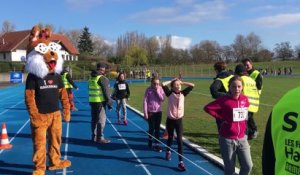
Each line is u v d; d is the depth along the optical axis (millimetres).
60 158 9109
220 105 5844
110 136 11906
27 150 10102
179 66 82062
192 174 7691
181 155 8000
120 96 14359
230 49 107938
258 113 16188
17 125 14500
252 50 107125
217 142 10172
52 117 7910
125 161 8812
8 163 8812
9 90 36531
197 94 27688
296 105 2311
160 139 11008
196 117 15117
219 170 7906
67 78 17922
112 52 112438
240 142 5824
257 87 10000
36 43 7711
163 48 101438
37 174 7645
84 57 91125
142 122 14875
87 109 19828
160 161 8734
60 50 8117
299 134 2264
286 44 107000
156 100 9828
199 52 103688
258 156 8516
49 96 7785
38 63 7559
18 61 70188
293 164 2279
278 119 2379
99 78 10711
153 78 9828
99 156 9320
